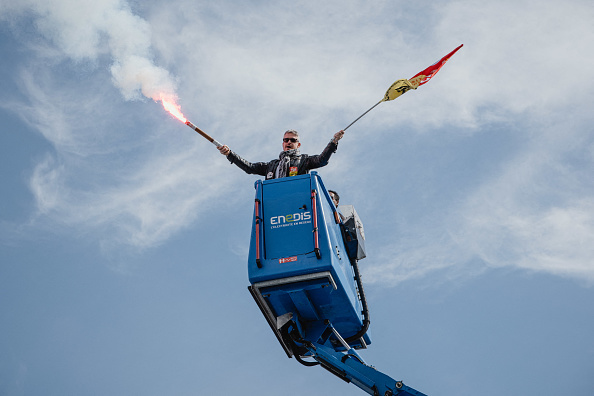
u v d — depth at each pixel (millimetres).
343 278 12273
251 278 11828
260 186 12508
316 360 12930
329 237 12016
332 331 13156
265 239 12055
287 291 11891
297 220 12109
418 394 12250
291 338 12789
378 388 12477
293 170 13141
